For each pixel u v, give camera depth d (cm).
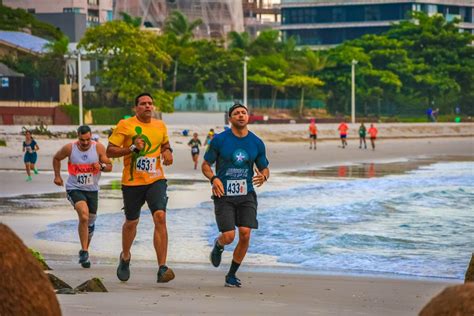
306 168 7894
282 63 17550
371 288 1962
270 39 19088
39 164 7306
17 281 429
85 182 2259
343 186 5766
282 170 7575
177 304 1511
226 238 1825
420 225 3603
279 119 15475
